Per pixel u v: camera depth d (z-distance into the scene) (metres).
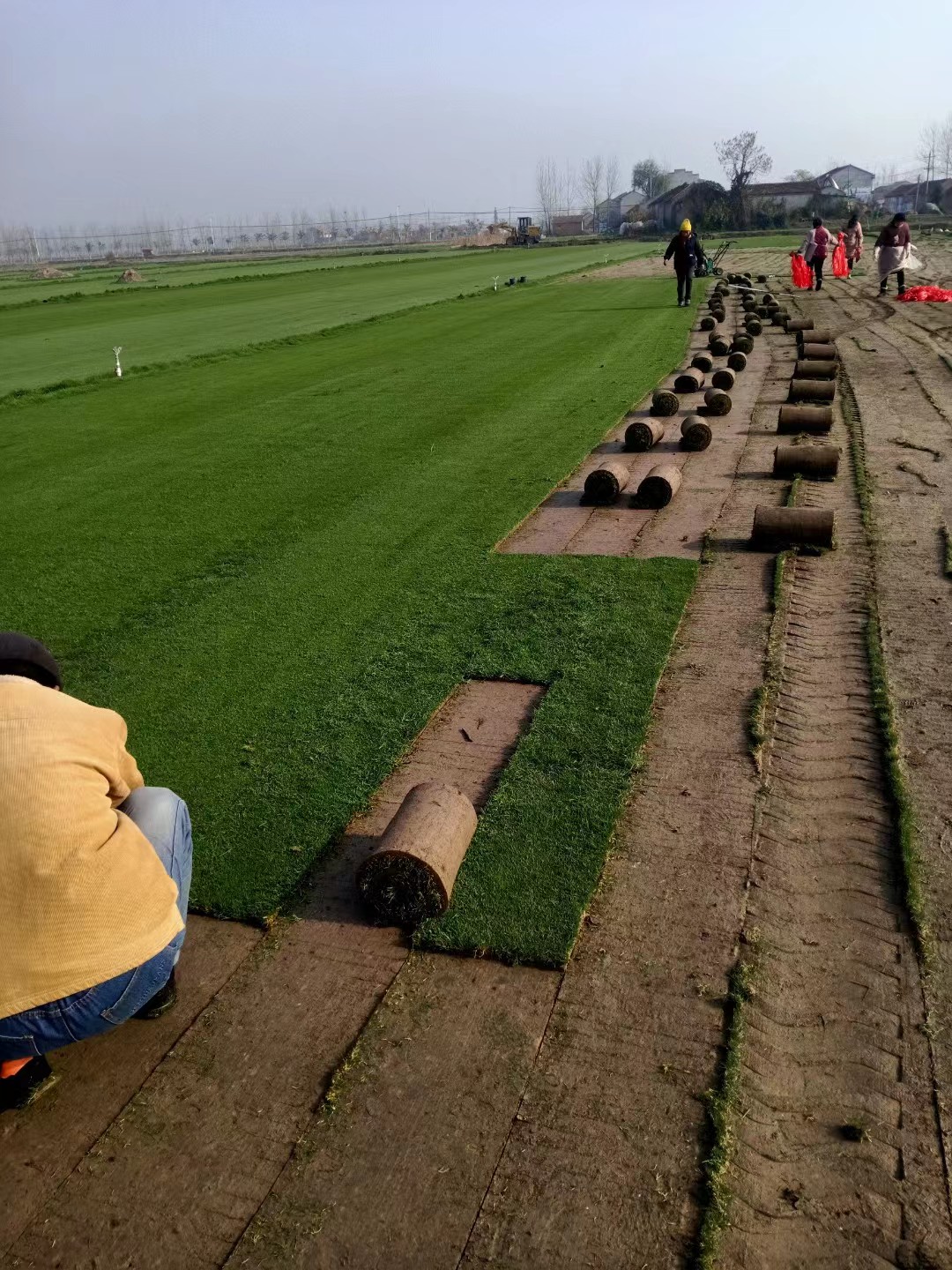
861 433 11.12
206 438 12.53
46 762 2.87
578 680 5.65
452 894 3.99
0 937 2.79
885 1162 2.92
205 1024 3.52
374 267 55.84
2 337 26.61
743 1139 3.00
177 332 26.00
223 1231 2.81
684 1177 2.88
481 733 5.21
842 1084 3.17
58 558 8.26
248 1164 3.00
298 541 8.39
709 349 16.95
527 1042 3.36
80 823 2.87
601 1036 3.36
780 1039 3.33
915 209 102.38
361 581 7.39
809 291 28.06
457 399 14.27
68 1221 2.87
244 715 5.48
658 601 6.73
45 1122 3.19
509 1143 3.01
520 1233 2.75
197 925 3.96
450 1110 3.13
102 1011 3.02
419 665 5.96
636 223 98.44
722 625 6.34
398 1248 2.73
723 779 4.71
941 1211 2.78
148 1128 3.14
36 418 14.38
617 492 8.96
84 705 3.15
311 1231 2.79
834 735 5.07
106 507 9.68
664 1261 2.66
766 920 3.85
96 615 7.03
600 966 3.65
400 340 21.48
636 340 19.27
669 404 12.41
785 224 84.19
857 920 3.84
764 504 8.80
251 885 4.14
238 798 4.71
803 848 4.24
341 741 5.17
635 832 4.38
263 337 23.77
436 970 3.68
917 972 3.59
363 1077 3.26
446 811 4.03
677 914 3.89
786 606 6.61
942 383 13.60
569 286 35.06
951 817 4.40
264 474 10.59
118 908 2.95
